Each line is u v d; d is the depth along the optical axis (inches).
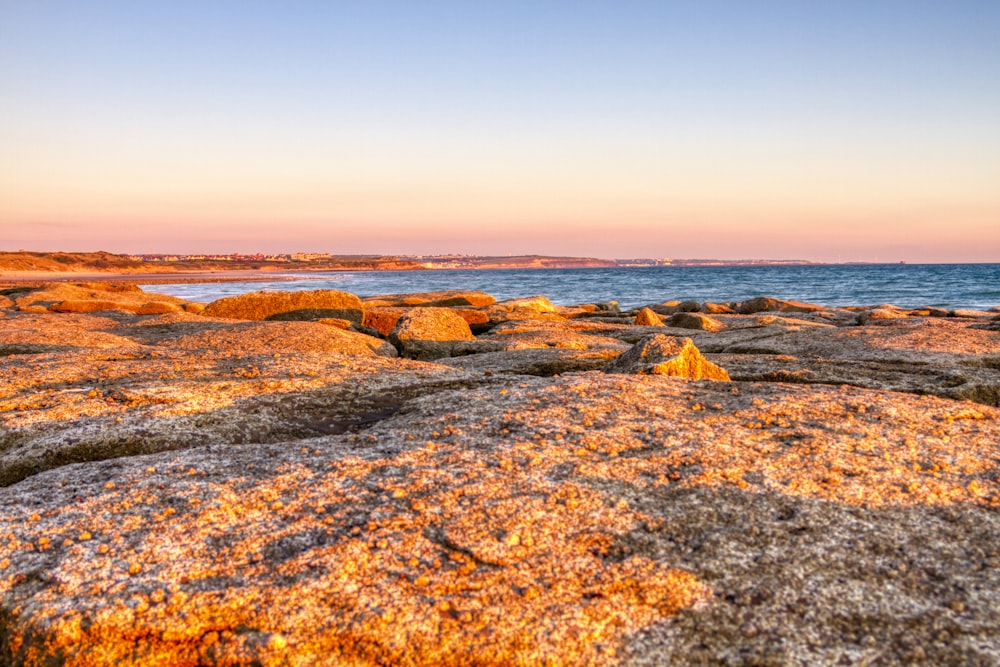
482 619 239.8
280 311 1378.0
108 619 244.5
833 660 218.2
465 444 406.0
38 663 241.1
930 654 219.5
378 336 1278.3
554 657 223.1
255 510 322.7
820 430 411.8
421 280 7819.9
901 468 354.6
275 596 254.2
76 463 414.0
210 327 1075.3
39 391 597.6
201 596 255.1
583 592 252.8
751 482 338.0
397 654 228.8
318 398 569.6
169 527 306.7
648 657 222.5
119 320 1285.7
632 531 292.5
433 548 283.0
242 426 495.2
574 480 343.6
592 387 522.6
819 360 771.4
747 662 219.1
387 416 533.6
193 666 235.9
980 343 821.9
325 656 231.3
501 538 288.0
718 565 267.1
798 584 255.4
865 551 276.4
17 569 278.7
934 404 470.0
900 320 1214.3
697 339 1078.4
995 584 254.1
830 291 4227.4
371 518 309.1
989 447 388.5
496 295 4323.3
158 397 547.5
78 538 301.0
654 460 367.6
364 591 255.6
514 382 607.5
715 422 434.9
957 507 312.8
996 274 7140.8
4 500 349.7
